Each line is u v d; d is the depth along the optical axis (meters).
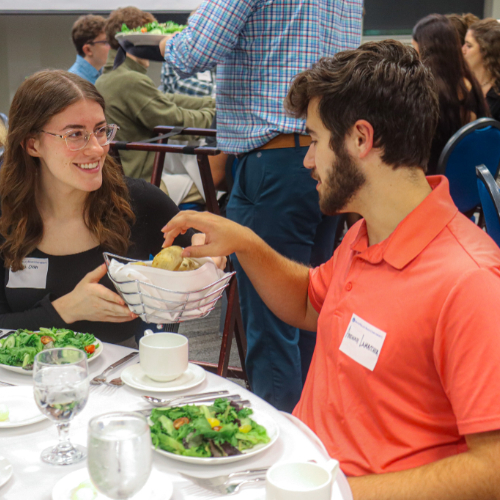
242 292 1.95
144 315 1.07
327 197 1.07
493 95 3.44
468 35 3.46
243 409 0.90
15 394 0.98
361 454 0.98
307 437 0.87
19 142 1.44
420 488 0.83
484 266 0.89
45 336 1.14
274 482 0.65
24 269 1.52
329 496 0.64
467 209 2.60
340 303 1.05
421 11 5.44
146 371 1.03
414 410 0.95
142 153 2.94
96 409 0.94
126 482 0.62
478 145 2.38
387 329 0.95
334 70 1.01
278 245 1.93
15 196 1.48
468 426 0.83
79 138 1.42
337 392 1.03
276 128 1.80
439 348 0.89
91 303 1.25
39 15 4.68
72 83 1.43
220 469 0.79
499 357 0.82
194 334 3.17
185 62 1.83
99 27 4.03
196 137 3.20
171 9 4.39
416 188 1.01
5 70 4.84
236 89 1.88
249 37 1.80
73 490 0.71
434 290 0.91
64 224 1.54
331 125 1.02
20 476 0.76
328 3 1.84
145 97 3.04
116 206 1.58
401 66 0.98
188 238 1.71
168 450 0.81
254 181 1.89
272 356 1.96
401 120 0.97
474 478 0.81
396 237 0.98
